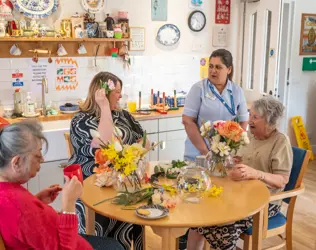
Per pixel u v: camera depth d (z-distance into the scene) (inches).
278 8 169.8
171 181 87.7
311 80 216.2
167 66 182.2
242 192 81.2
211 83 111.6
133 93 175.9
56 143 135.3
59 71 158.9
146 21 173.3
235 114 113.0
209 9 187.6
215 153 89.4
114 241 82.2
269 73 177.3
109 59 168.2
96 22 156.9
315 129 223.8
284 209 147.0
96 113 98.6
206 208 73.3
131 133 103.6
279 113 93.4
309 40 210.1
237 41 196.7
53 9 151.4
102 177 84.0
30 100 150.4
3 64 148.6
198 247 97.3
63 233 57.9
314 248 119.9
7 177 58.2
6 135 57.4
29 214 55.5
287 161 93.3
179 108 174.1
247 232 90.6
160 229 70.5
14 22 143.0
